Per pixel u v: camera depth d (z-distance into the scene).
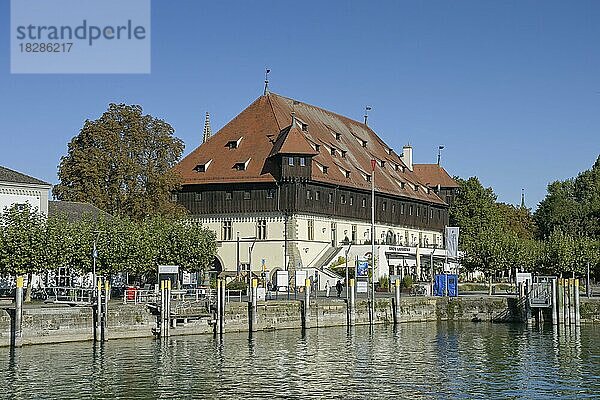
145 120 117.81
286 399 48.88
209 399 48.78
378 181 142.75
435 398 49.56
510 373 57.69
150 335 73.31
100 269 82.06
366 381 54.44
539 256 126.25
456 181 174.75
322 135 139.25
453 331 85.50
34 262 76.12
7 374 54.72
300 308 85.56
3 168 94.94
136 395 49.62
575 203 194.25
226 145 129.50
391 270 129.62
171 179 117.81
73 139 115.81
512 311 97.25
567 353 67.94
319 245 126.44
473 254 125.06
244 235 124.38
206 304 79.19
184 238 94.19
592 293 115.31
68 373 55.41
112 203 113.69
